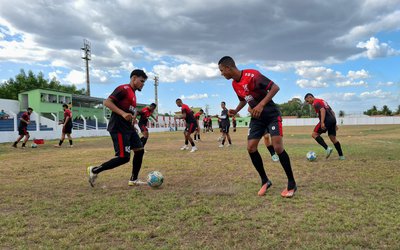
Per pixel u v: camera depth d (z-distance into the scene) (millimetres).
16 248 2834
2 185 5523
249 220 3479
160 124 47625
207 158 9164
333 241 2852
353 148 11242
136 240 2994
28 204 4266
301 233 3066
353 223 3287
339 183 5301
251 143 4711
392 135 20766
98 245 2865
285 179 5727
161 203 4211
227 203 4156
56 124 24391
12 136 19531
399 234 2988
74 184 5602
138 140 5438
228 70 4656
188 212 3760
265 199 4348
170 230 3209
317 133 8492
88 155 10617
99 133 30016
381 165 7184
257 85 4523
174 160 8719
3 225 3447
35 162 8727
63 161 8930
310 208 3893
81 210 3949
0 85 55812
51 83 63094
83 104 43906
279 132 4535
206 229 3236
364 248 2732
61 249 2793
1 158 9789
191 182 5625
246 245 2822
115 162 5223
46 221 3561
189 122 11578
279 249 2736
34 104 34969
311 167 7070
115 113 5168
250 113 4797
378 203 4039
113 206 4086
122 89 5109
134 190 5027
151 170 7012
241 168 7125
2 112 28625
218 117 14039
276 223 3348
